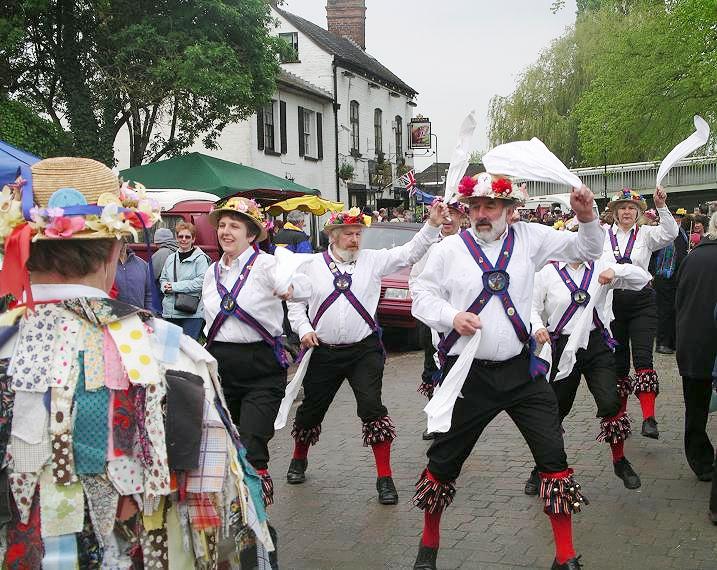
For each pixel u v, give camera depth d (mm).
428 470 4312
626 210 6758
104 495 1924
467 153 4691
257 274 4828
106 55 18266
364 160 32938
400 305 12336
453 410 4199
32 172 2047
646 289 6750
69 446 1889
